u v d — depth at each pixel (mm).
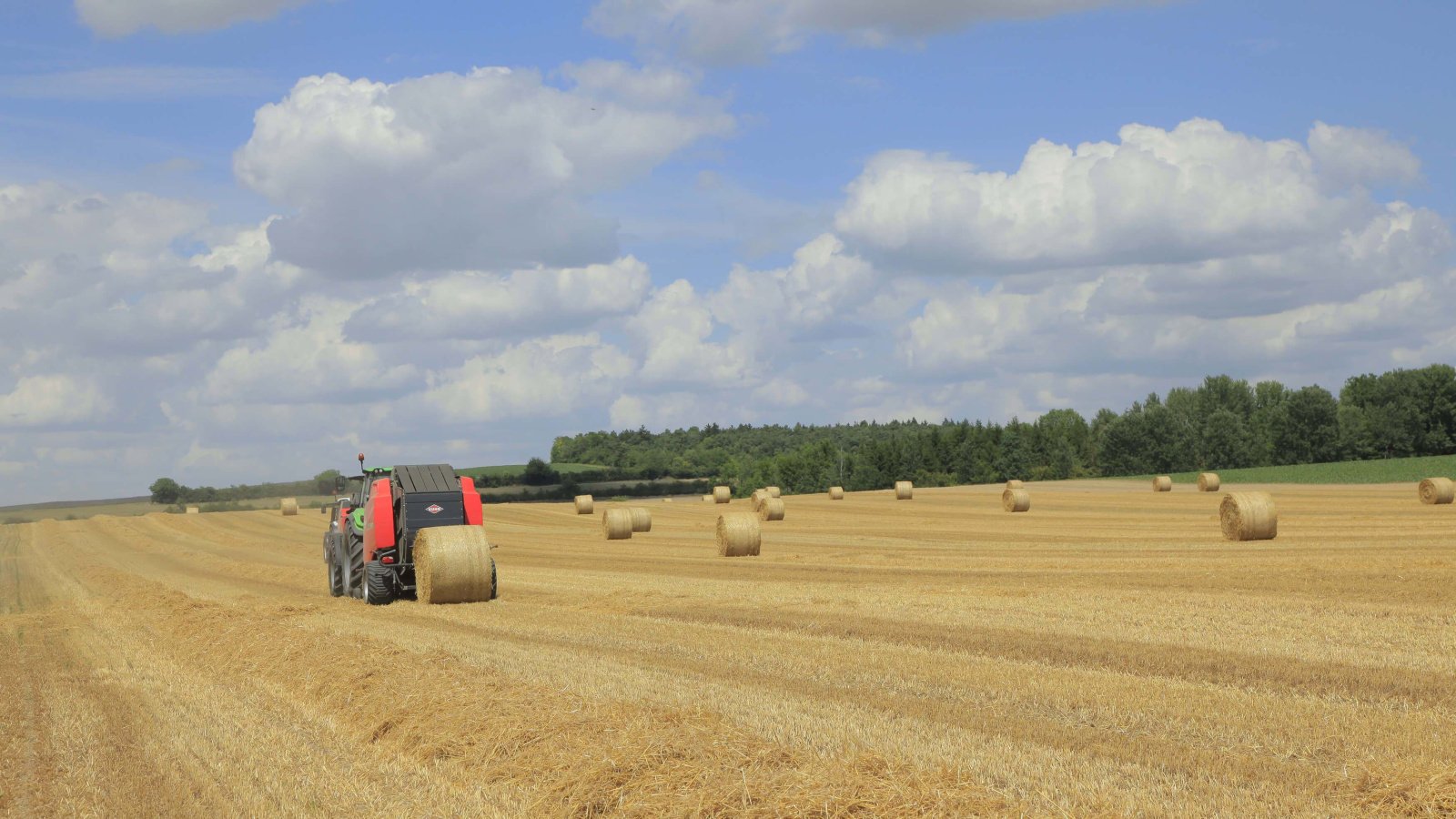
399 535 22203
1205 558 26844
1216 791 7641
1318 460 116312
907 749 8805
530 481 110250
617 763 8281
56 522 64250
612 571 28109
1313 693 10773
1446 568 22000
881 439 173250
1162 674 11914
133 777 8859
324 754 9469
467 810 7812
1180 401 137000
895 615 17078
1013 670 12141
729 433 177375
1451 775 7379
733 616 17625
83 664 14859
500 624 17625
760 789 7629
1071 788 7727
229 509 74500
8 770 9250
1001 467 125125
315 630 16438
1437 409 112062
